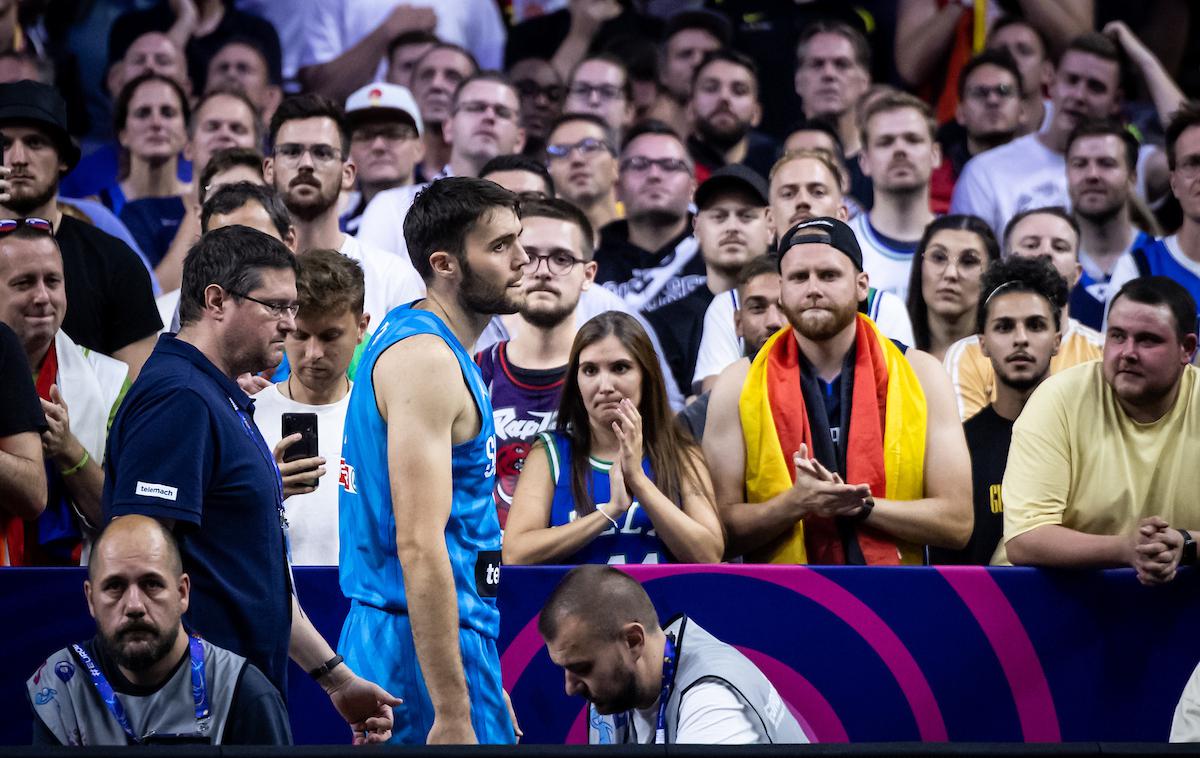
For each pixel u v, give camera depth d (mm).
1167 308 12227
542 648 11633
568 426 13547
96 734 8883
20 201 15594
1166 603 11844
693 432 14945
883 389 13789
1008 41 21250
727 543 13578
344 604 11531
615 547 12906
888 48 21406
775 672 11695
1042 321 14883
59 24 20797
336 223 17844
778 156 21141
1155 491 12492
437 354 9633
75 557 13508
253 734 8914
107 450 9688
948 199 20906
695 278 19109
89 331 15359
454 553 9914
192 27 21219
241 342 9922
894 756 7746
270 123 17891
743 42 21422
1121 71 21266
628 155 19703
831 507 12859
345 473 10188
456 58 21297
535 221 16125
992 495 14773
